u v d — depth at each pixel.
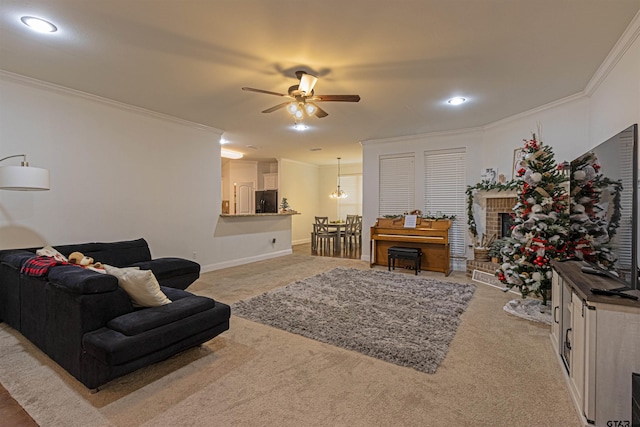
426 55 2.71
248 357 2.39
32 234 3.38
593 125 3.34
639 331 1.54
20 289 2.61
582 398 1.69
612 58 2.67
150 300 2.20
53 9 2.07
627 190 1.81
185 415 1.74
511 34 2.38
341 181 10.20
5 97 3.17
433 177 5.72
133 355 1.88
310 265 5.95
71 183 3.67
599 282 1.93
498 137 4.88
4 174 2.73
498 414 1.75
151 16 2.16
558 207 3.14
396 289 4.19
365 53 2.68
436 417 1.72
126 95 3.75
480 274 4.66
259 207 9.23
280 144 6.82
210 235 5.43
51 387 2.00
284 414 1.75
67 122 3.62
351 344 2.58
